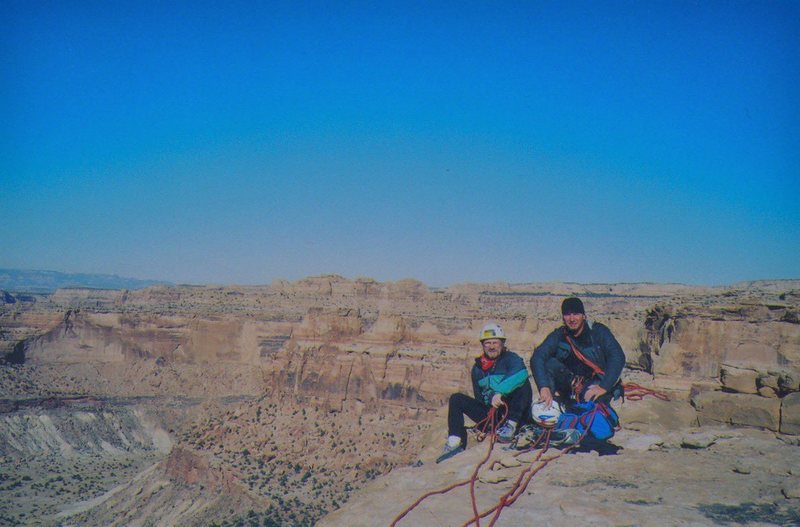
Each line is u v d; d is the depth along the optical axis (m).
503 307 182.12
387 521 10.30
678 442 14.52
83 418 145.00
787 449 13.66
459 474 12.58
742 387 19.38
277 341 164.50
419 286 191.88
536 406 13.47
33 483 116.12
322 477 93.81
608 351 13.63
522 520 9.92
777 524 9.46
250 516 84.38
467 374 104.00
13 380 160.25
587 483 11.55
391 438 99.81
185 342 172.75
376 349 112.31
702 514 9.91
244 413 113.25
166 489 98.56
